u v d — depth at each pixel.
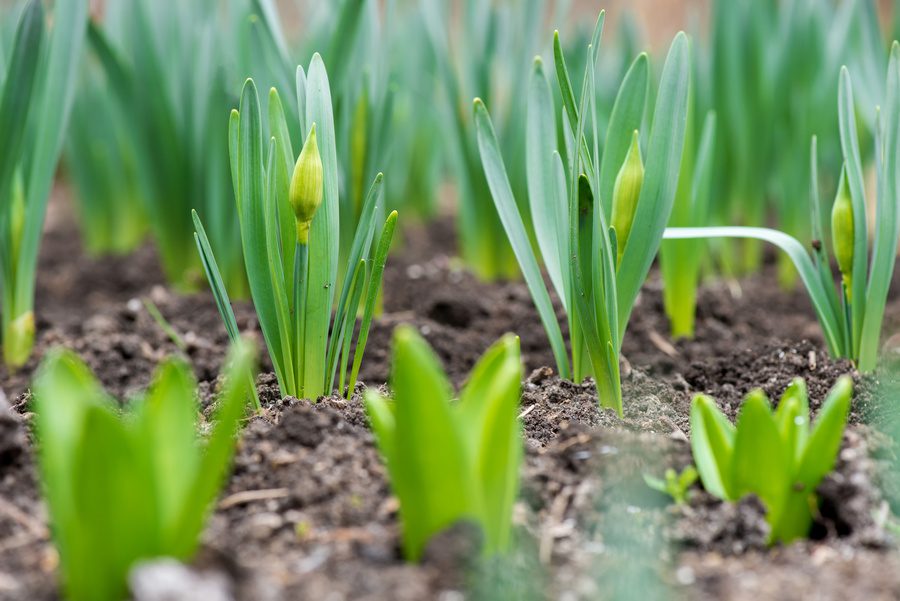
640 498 0.78
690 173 1.00
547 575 0.75
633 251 0.87
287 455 0.80
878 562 0.75
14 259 1.00
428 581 0.73
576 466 0.80
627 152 0.87
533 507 0.78
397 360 0.72
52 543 0.76
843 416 0.76
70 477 0.71
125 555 0.72
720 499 0.78
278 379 0.87
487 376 0.74
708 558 0.76
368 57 1.01
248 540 0.76
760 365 0.95
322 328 0.86
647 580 0.74
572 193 0.85
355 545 0.75
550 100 0.90
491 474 0.73
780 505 0.77
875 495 0.78
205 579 0.71
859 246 0.91
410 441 0.72
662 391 0.92
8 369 1.01
